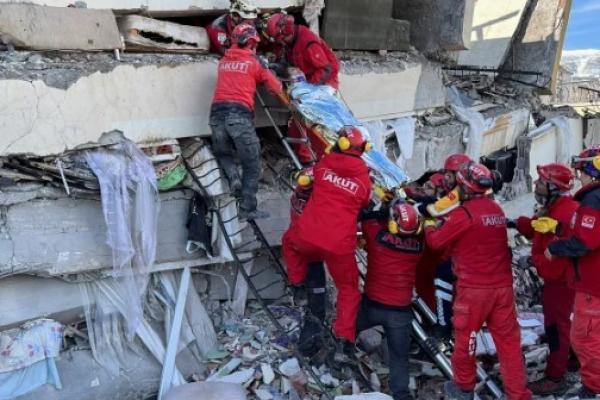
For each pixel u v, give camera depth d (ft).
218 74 15.28
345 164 13.60
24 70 13.37
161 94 15.38
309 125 16.55
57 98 13.64
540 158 26.99
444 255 14.78
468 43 25.49
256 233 16.53
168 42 15.88
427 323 16.49
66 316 14.97
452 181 15.61
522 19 31.35
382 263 14.12
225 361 15.99
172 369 15.05
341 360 15.55
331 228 13.48
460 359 13.75
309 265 15.28
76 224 14.43
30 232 13.87
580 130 30.17
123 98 14.71
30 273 14.23
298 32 16.75
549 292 15.06
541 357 17.03
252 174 15.24
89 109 14.17
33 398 13.93
